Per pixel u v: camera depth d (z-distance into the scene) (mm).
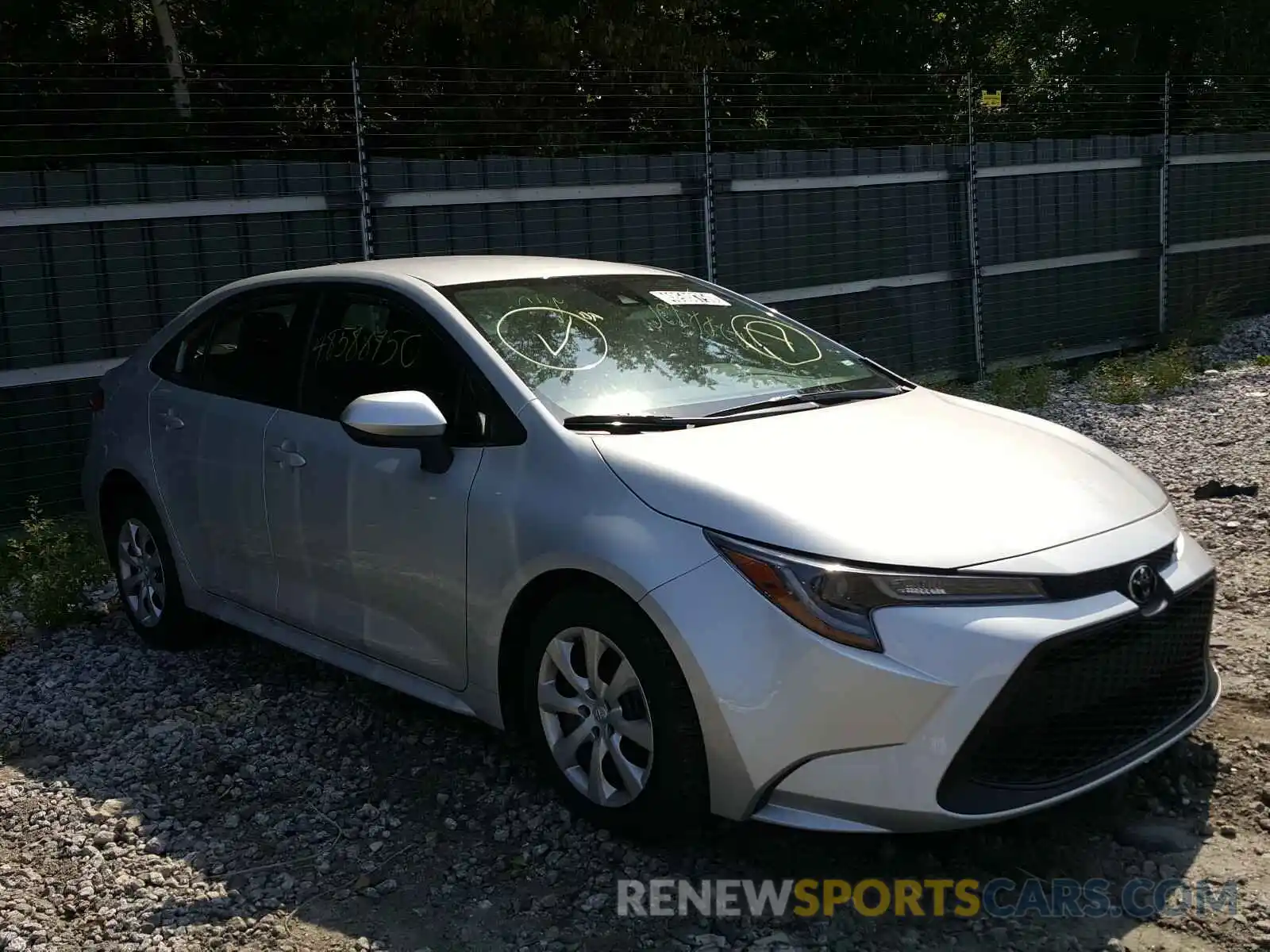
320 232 9344
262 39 12492
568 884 3463
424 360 4227
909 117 13984
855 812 3174
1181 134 15750
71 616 5949
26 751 4590
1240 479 7398
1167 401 10766
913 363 12680
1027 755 3217
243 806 4020
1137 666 3396
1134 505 3719
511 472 3793
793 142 14281
